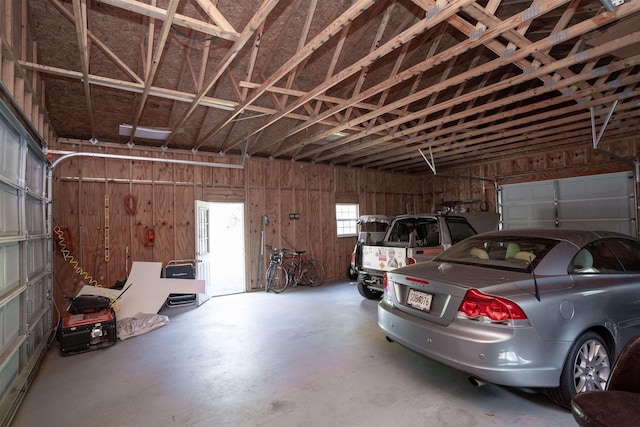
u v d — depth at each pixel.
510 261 2.84
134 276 5.56
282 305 5.94
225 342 4.07
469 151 7.41
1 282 2.49
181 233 6.66
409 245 5.01
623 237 3.08
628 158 6.33
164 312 5.57
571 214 7.33
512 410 2.45
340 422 2.36
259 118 6.27
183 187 6.75
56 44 4.05
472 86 5.61
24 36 3.30
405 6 4.27
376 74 5.25
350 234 9.05
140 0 3.58
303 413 2.48
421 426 2.29
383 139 6.06
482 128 5.92
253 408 2.57
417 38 4.64
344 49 4.79
